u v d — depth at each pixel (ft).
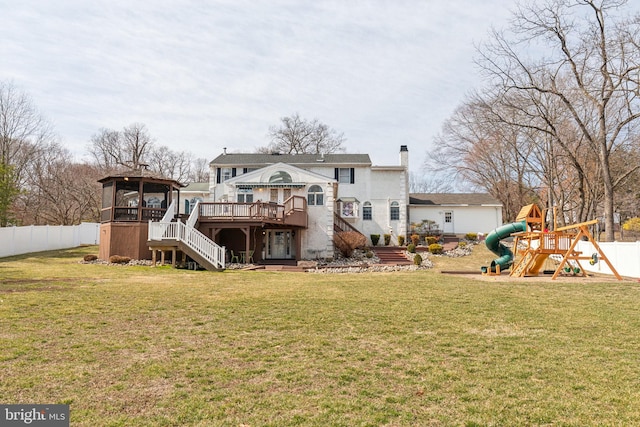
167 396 16.22
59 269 63.57
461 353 22.21
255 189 98.89
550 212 117.80
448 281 54.60
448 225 129.39
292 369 19.45
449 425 14.07
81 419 14.19
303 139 206.39
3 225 114.83
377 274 66.44
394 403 15.83
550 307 35.78
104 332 25.68
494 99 101.45
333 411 15.06
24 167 148.25
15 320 28.07
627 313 33.30
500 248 73.10
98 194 169.99
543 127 103.65
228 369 19.34
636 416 14.74
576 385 17.67
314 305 35.42
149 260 75.97
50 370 18.80
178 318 29.91
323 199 97.09
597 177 107.96
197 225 79.30
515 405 15.71
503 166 145.69
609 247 70.38
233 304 35.53
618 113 95.66
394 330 27.04
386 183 115.85
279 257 95.91
